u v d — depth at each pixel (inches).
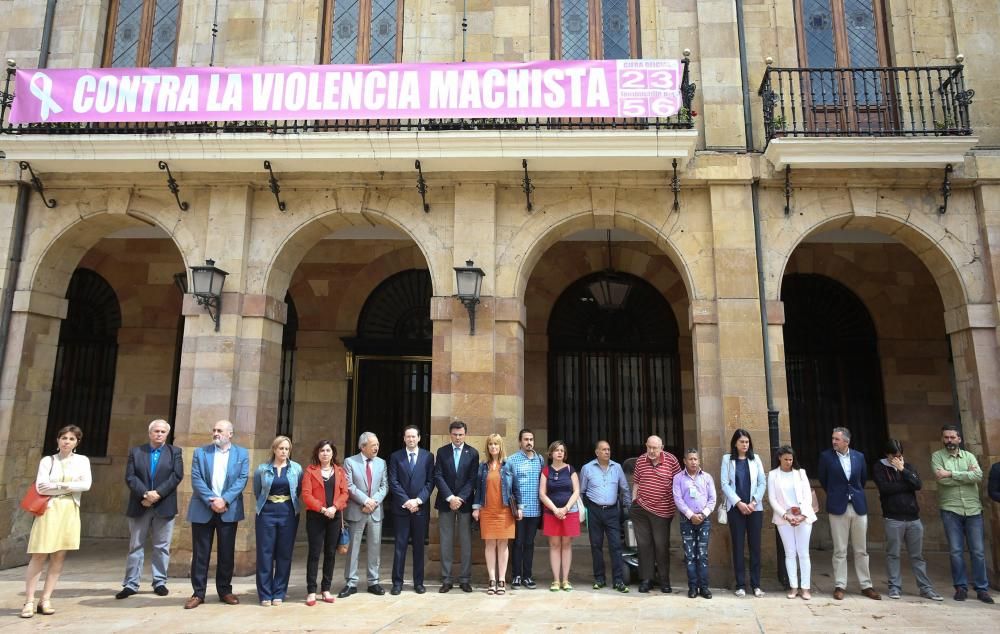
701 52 333.1
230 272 322.7
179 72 318.7
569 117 317.4
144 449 267.0
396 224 327.3
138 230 421.1
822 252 411.5
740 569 262.8
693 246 316.5
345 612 235.1
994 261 303.4
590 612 235.6
